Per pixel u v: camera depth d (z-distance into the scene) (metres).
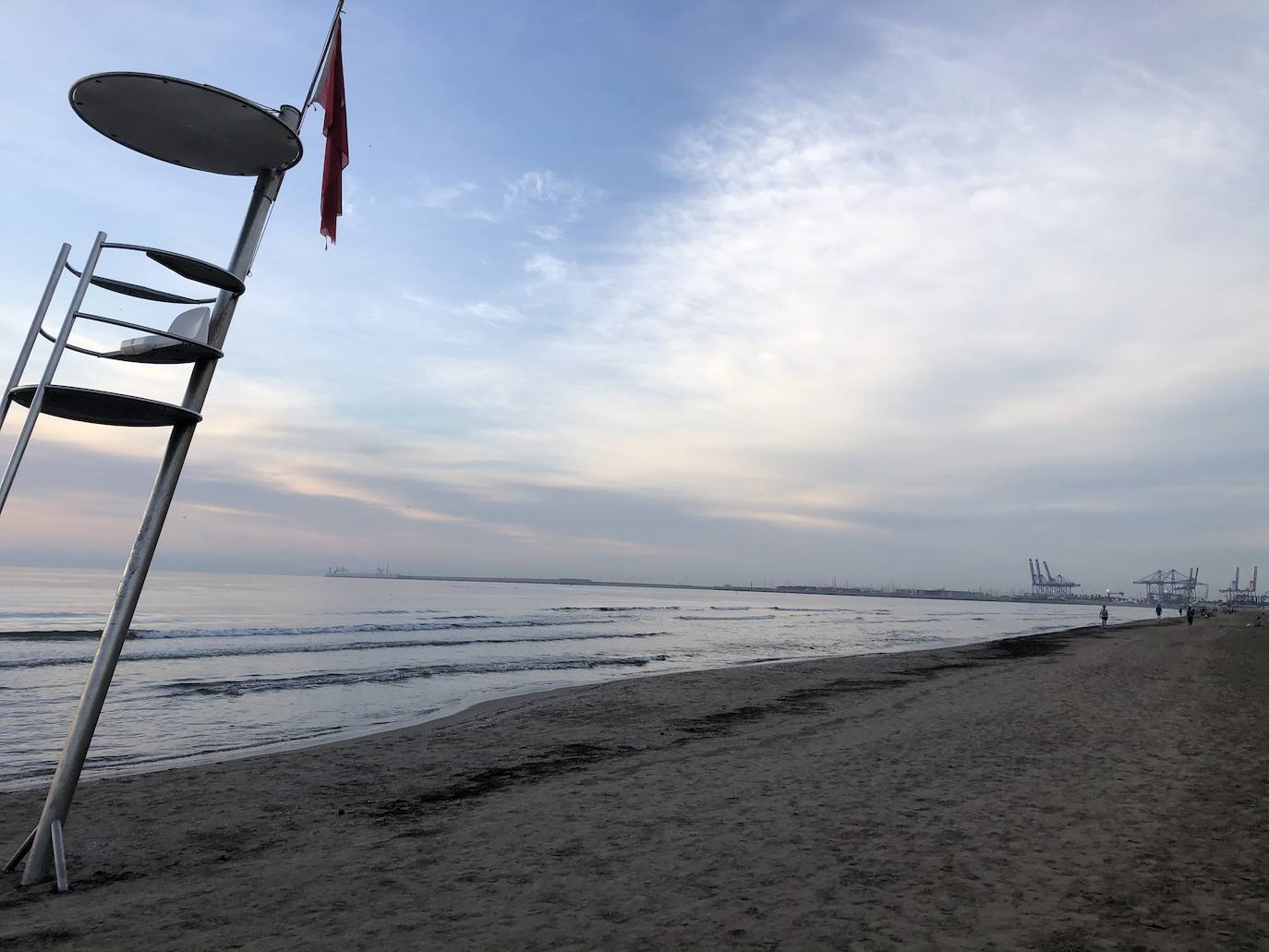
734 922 3.92
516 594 163.25
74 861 5.36
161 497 4.51
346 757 9.73
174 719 13.92
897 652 34.16
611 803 6.78
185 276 4.34
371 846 5.67
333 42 4.94
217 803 7.31
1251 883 4.46
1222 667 20.47
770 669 22.91
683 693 16.66
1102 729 10.32
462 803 7.16
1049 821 5.88
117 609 4.62
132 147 4.31
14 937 3.77
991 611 143.88
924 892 4.35
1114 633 51.31
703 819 6.13
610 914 4.07
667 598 189.88
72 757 4.62
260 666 23.00
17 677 18.97
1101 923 3.86
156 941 3.75
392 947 3.65
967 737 9.87
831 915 4.00
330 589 138.75
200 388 4.49
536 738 11.20
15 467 3.63
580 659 27.80
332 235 5.10
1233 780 7.21
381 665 24.08
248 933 3.86
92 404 4.11
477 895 4.43
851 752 9.02
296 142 4.30
